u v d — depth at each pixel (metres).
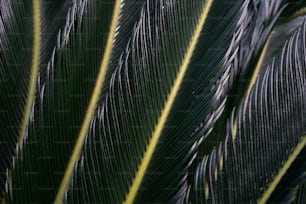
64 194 1.12
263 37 1.25
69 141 1.16
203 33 1.15
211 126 1.11
